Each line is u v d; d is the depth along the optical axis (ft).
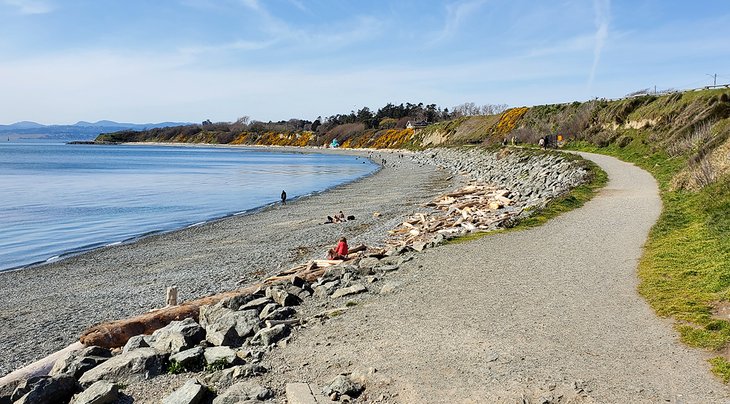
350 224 92.53
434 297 37.60
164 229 96.89
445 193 131.54
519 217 68.80
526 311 33.04
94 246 81.82
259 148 605.31
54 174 227.20
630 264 42.06
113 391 24.63
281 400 23.82
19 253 76.95
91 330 36.78
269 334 31.71
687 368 23.58
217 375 26.55
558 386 22.89
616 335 28.04
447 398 22.72
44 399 24.64
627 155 134.10
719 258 37.63
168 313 39.29
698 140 98.37
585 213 66.69
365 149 496.23
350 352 28.71
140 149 596.29
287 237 83.41
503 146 225.56
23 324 45.52
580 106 237.45
